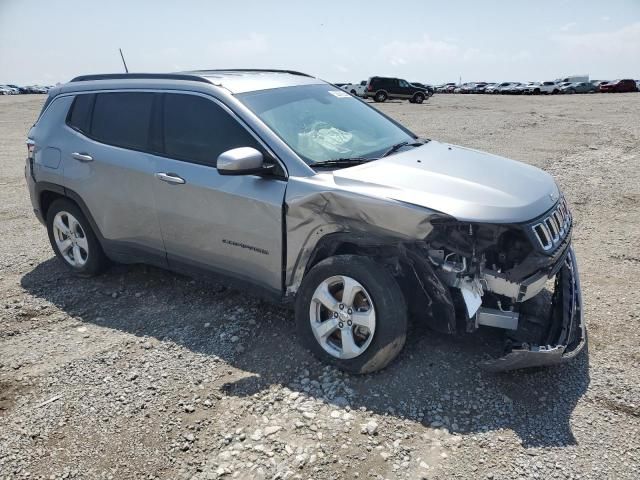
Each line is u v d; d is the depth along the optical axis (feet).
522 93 175.73
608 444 9.12
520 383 10.75
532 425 9.61
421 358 11.55
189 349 12.44
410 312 11.47
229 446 9.32
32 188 16.90
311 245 11.52
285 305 12.63
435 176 11.26
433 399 10.32
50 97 16.83
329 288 11.32
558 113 72.64
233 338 12.80
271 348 12.30
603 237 19.35
